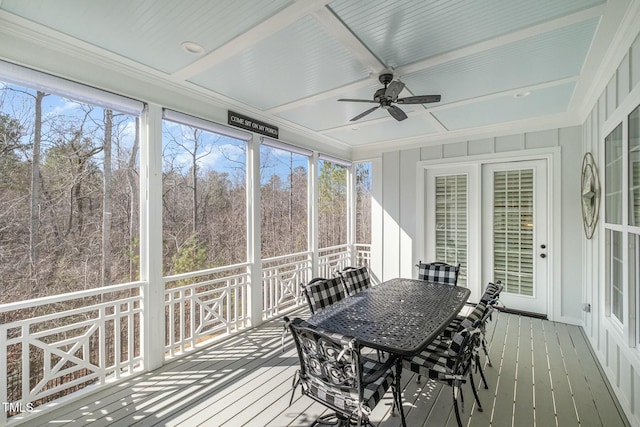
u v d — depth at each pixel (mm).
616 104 2281
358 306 2451
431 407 2152
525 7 1761
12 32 1938
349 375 1529
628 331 2062
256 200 3744
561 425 1957
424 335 1886
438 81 2770
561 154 3873
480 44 2156
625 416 2037
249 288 3676
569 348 3070
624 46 2049
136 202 3041
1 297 2238
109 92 2400
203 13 1823
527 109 3531
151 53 2295
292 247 5238
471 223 4590
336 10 1793
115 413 2084
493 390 2346
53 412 2080
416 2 1716
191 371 2645
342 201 6461
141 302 2650
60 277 2531
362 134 4688
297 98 3227
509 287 4277
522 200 4191
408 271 5102
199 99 3104
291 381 2479
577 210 3764
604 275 2617
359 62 2430
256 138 3754
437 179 4918
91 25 1943
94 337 2941
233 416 2057
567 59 2357
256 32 2023
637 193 1985
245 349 3072
